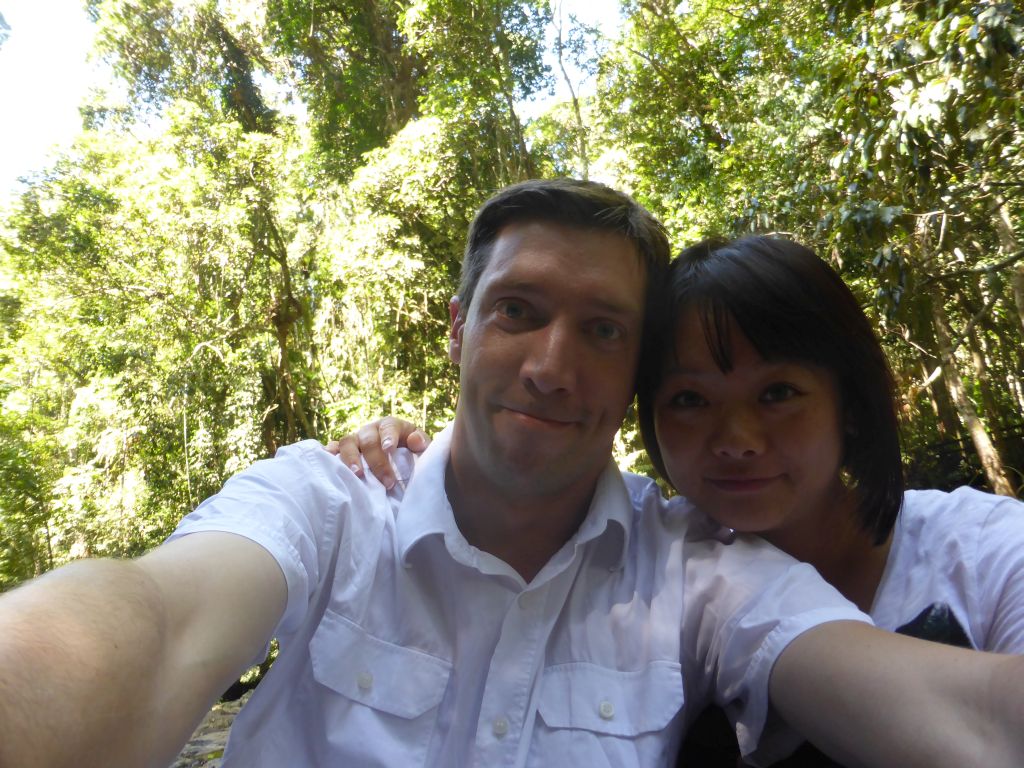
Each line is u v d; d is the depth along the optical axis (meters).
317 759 0.50
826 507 0.59
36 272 6.88
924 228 2.48
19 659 0.29
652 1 6.00
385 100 6.41
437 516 0.54
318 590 0.53
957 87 1.76
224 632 0.40
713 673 0.52
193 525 0.48
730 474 0.54
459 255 5.76
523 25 5.82
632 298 0.54
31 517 6.00
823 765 0.48
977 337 3.86
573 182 0.55
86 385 7.65
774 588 0.49
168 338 6.43
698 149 4.74
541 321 0.53
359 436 0.65
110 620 0.33
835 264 2.67
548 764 0.50
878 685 0.39
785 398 0.53
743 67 5.65
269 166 6.46
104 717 0.31
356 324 5.80
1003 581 0.49
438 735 0.51
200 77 7.41
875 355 0.55
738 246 0.55
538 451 0.52
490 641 0.53
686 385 0.55
